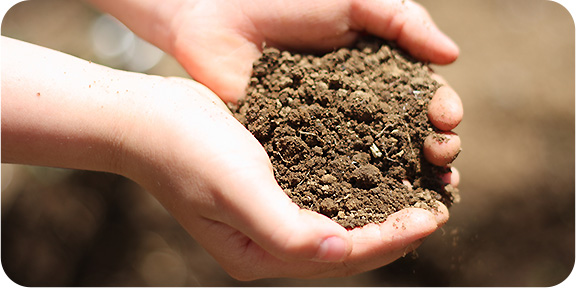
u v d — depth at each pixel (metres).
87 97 0.33
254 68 0.38
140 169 0.33
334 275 0.34
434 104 0.35
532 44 0.65
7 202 0.56
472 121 0.58
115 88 0.33
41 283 0.57
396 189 0.34
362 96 0.35
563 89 0.61
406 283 0.57
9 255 0.56
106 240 0.59
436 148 0.34
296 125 0.35
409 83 0.37
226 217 0.31
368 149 0.35
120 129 0.32
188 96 0.33
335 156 0.34
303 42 0.39
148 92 0.33
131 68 0.59
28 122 0.32
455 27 0.67
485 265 0.55
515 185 0.55
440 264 0.55
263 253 0.33
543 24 0.67
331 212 0.33
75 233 0.57
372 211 0.33
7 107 0.32
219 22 0.39
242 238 0.33
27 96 0.32
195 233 0.34
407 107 0.36
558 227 0.56
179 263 0.59
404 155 0.35
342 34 0.38
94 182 0.57
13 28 0.65
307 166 0.34
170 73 0.60
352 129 0.35
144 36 0.41
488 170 0.56
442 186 0.35
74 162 0.34
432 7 0.69
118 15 0.41
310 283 0.60
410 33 0.38
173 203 0.33
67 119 0.32
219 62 0.38
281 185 0.34
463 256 0.55
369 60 0.38
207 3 0.39
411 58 0.39
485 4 0.69
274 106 0.35
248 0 0.38
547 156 0.57
